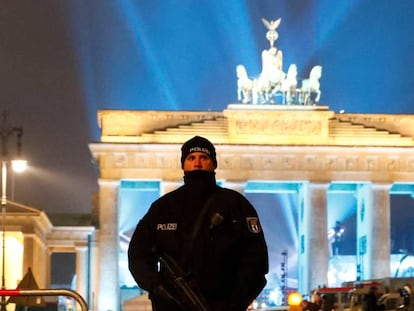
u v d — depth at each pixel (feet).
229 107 539.29
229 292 57.72
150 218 59.11
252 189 568.82
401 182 540.93
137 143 527.81
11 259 479.41
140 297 428.97
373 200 540.52
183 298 56.44
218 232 57.77
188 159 60.49
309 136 542.16
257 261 57.47
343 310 338.34
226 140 539.29
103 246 526.57
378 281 347.36
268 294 586.86
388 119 549.54
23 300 195.93
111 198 527.81
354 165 539.70
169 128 536.42
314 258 532.73
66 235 530.68
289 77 554.46
